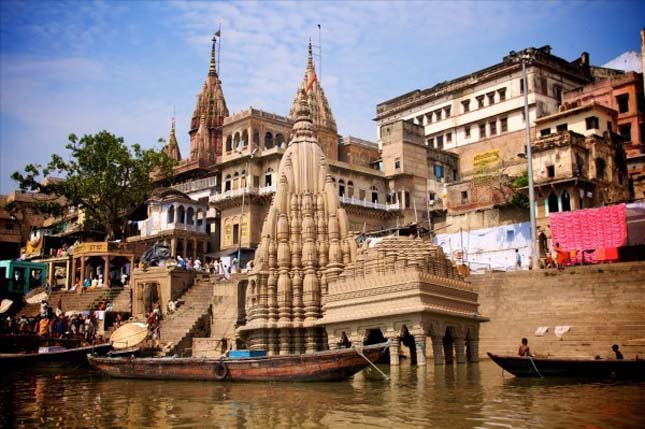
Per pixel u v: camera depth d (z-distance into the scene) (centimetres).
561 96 7038
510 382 2234
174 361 2625
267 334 3164
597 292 3444
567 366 2305
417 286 2578
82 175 5784
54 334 3966
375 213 6688
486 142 7244
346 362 2303
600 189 5206
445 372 2578
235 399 2000
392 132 7006
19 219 7906
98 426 1619
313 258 3216
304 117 3584
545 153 5259
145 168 5834
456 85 7662
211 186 6931
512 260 5131
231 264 5647
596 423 1477
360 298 2806
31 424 1662
